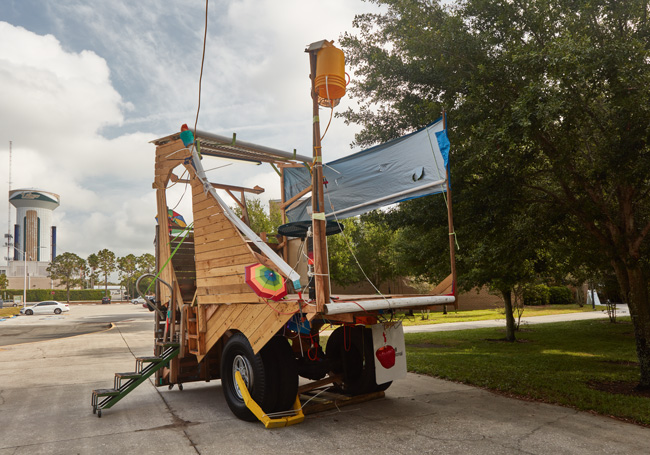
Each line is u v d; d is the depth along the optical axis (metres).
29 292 91.81
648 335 6.76
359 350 6.13
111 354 12.48
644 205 7.93
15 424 5.30
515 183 6.93
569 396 6.15
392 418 5.30
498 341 14.38
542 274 12.31
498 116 6.57
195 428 5.02
